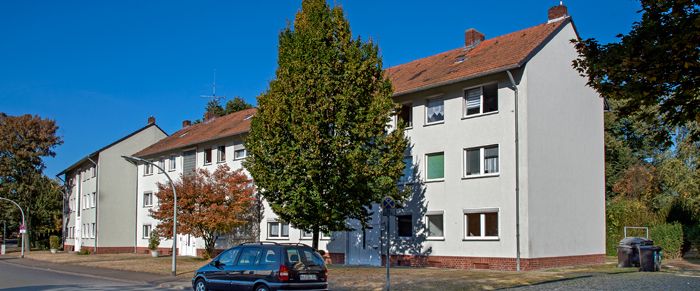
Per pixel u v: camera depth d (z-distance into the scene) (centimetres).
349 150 2250
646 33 931
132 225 5216
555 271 2266
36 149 6184
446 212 2666
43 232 6406
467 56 2912
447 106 2708
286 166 2223
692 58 886
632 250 2398
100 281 2527
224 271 1630
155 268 3067
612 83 977
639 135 4516
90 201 5400
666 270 2314
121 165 5219
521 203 2397
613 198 4375
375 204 2962
